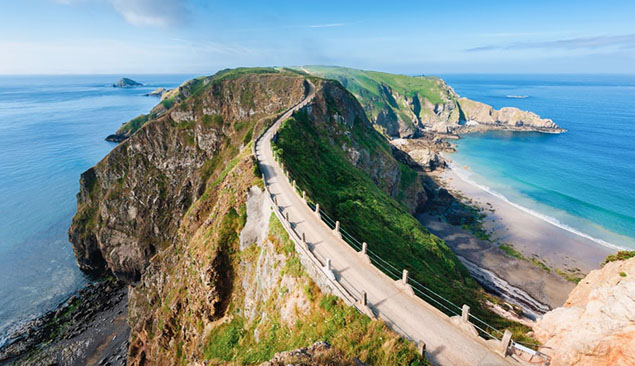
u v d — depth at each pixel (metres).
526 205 102.69
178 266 49.41
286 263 31.23
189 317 41.09
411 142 181.50
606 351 19.27
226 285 39.50
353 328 22.11
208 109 107.31
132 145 101.62
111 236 92.12
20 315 67.12
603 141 173.75
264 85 107.00
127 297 75.50
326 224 35.75
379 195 69.31
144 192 98.62
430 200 106.75
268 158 55.41
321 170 64.38
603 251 76.81
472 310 34.00
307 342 23.70
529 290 63.16
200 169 99.88
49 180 130.88
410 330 21.72
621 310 19.39
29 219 102.56
